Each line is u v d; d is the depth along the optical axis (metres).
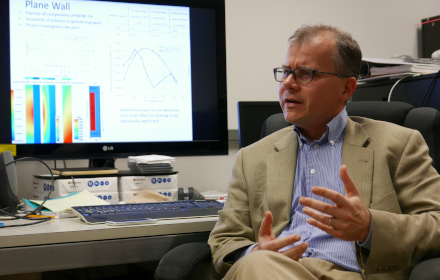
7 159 1.22
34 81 1.42
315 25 1.04
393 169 0.95
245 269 0.71
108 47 1.49
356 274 0.87
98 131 1.48
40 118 1.42
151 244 0.99
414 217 0.84
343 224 0.76
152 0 1.54
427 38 2.30
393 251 0.80
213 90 1.62
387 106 1.17
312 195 0.99
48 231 0.90
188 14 1.59
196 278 1.06
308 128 1.04
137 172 1.49
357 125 1.02
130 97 1.51
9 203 1.20
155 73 1.55
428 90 1.51
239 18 2.00
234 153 2.00
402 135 0.97
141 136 1.53
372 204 0.91
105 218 1.00
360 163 0.96
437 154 1.07
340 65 0.99
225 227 1.00
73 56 1.46
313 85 0.97
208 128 1.60
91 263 0.93
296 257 0.82
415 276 0.73
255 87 2.03
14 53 1.40
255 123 1.74
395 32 2.33
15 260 0.87
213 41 1.62
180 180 1.89
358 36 2.25
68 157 1.44
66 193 1.34
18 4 1.41
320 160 1.01
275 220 1.00
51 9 1.44
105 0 1.49
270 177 1.03
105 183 1.39
